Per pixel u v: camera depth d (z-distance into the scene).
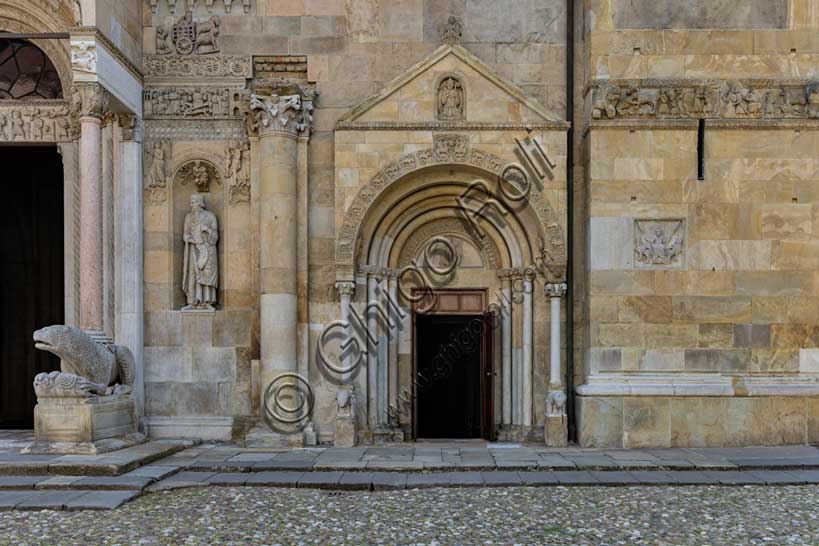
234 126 14.45
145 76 14.39
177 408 14.30
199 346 14.36
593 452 12.84
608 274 13.67
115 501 9.58
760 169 13.71
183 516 9.10
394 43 14.43
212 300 14.48
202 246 14.38
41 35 12.65
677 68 13.84
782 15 13.89
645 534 8.39
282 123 13.86
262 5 14.46
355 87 14.40
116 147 14.16
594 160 13.74
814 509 9.43
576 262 14.24
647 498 10.00
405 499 9.98
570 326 14.15
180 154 14.45
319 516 9.12
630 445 13.34
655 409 13.38
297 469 11.52
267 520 8.94
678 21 13.92
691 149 13.73
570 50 14.37
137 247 14.15
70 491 10.16
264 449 13.28
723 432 13.35
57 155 17.16
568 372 14.12
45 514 9.20
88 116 12.48
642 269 13.66
